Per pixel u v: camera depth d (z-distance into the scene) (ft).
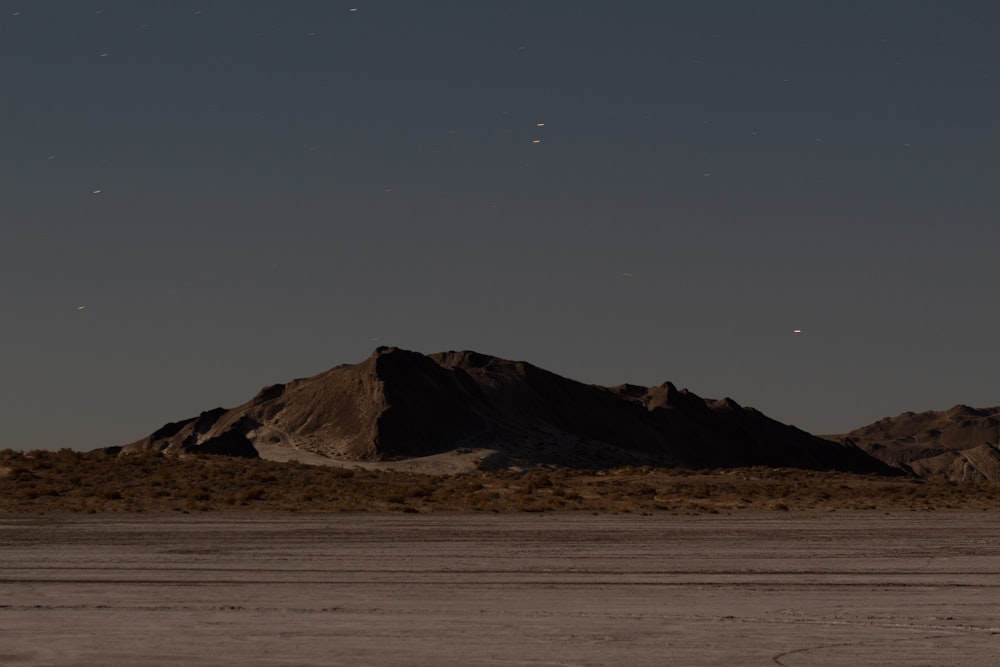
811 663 54.39
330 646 57.67
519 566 98.32
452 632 62.08
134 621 65.57
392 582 86.02
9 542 121.49
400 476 304.91
